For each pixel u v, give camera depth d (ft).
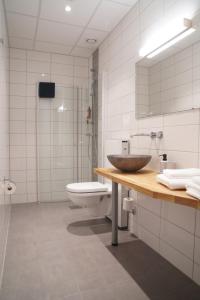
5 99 7.48
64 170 11.00
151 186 3.79
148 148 6.45
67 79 11.08
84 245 6.22
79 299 4.09
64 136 10.94
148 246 6.22
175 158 5.34
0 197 4.97
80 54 11.03
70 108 10.99
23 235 6.84
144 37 6.58
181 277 4.81
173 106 5.42
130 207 6.84
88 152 11.32
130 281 4.64
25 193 10.50
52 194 10.82
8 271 4.94
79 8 7.27
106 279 4.69
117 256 5.65
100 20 8.03
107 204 7.68
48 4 7.04
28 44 9.86
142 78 6.71
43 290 4.33
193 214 4.69
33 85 10.49
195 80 4.76
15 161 10.27
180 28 5.07
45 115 10.62
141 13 6.75
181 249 5.03
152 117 6.24
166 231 5.53
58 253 5.76
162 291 4.35
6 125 8.05
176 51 5.33
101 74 9.64
